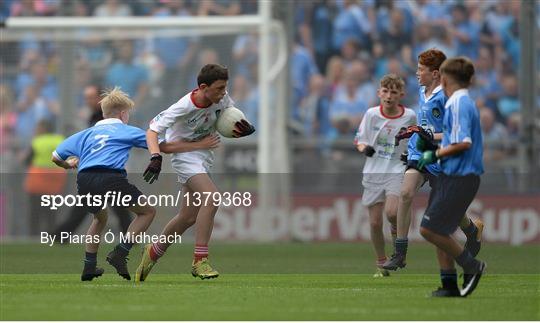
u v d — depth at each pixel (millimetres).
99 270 37094
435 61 36938
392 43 80688
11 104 78312
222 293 32344
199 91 35531
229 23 71125
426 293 32719
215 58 77062
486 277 41562
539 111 72375
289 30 72938
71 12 81938
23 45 78562
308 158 72688
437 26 81000
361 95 79625
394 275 43000
